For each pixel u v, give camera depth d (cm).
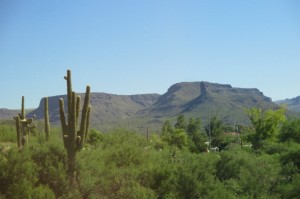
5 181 1092
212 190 1471
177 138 4106
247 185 1694
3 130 1727
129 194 1240
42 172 1182
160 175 1401
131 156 1493
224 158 1766
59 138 1454
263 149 3241
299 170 2006
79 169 1217
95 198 1173
